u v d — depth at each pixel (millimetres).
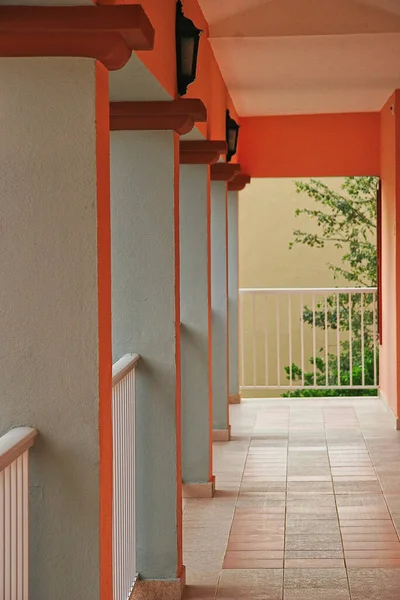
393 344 8461
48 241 2736
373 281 13211
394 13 5766
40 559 2779
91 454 2750
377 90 8172
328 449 7348
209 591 4289
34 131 2723
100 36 2588
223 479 6445
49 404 2752
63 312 2738
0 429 2760
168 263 4270
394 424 8297
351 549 4832
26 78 2715
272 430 8188
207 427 6012
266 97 8453
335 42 6109
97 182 2732
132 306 4297
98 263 2742
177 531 4316
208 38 5992
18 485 2619
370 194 13039
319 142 9594
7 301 2744
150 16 3564
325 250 13406
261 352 13562
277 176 9648
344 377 13195
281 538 5047
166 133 4238
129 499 4113
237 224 9430
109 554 2906
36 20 2543
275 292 9844
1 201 2738
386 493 5961
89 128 2713
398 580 4367
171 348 4297
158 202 4258
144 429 4320
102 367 2797
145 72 3570
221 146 5859
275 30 5918
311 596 4176
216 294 7742
